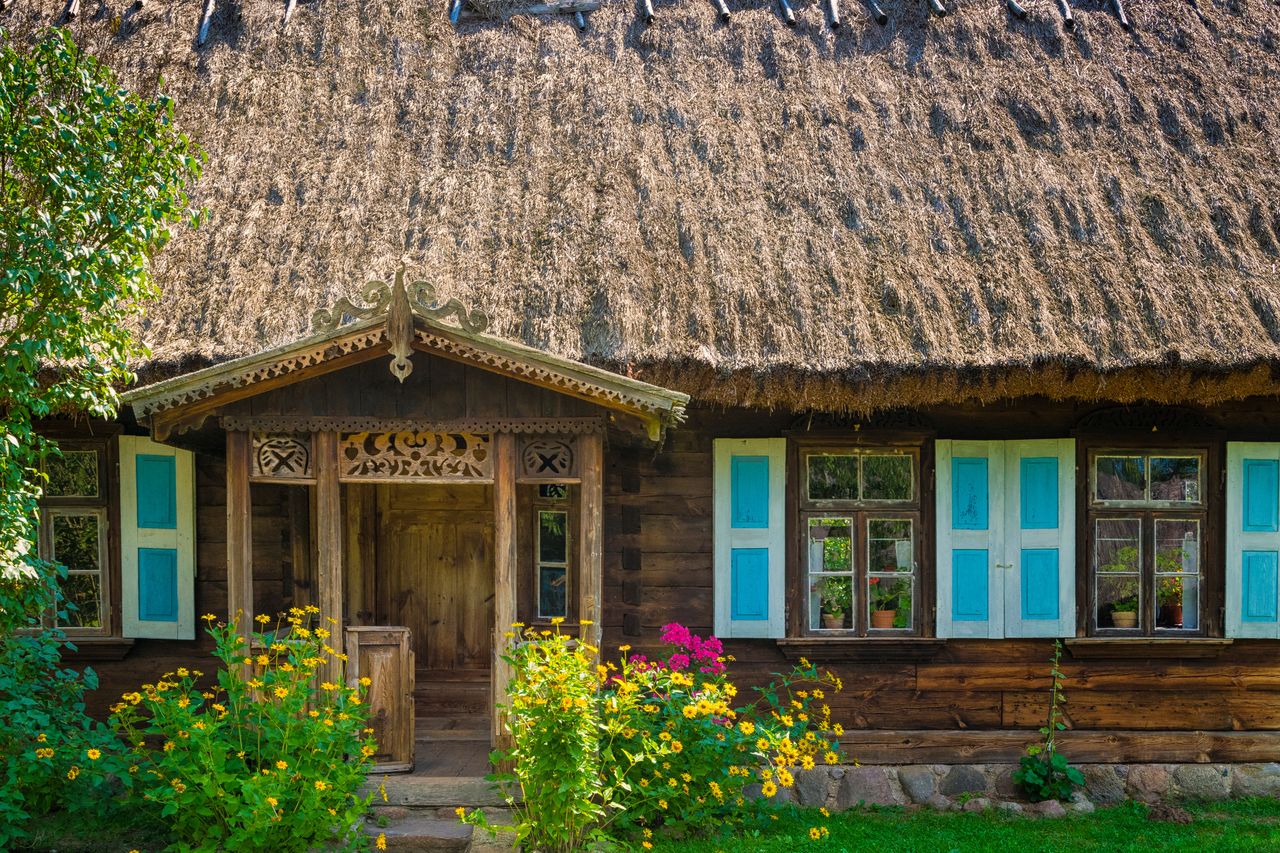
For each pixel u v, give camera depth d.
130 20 8.02
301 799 4.51
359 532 6.98
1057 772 6.11
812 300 5.98
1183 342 5.77
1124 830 5.64
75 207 4.81
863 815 5.91
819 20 8.01
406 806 5.10
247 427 5.04
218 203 6.68
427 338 4.88
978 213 6.59
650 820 5.13
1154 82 7.54
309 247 6.34
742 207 6.59
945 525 6.36
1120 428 6.41
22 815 4.60
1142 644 6.32
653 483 6.45
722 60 7.75
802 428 6.36
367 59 7.72
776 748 5.26
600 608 5.19
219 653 4.90
